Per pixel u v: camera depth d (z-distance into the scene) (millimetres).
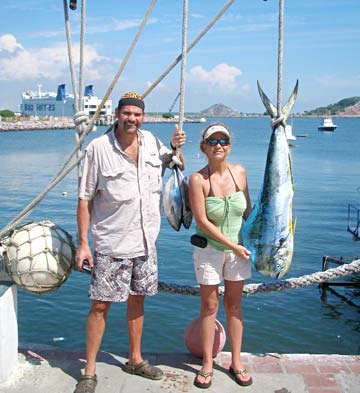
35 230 3471
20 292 10594
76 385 3312
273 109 3322
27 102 143500
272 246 3402
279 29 3213
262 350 8516
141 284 3348
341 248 15289
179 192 3535
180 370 3621
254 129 133875
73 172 35000
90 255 3287
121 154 3199
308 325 9562
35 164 40844
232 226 3393
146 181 3273
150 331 8898
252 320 9648
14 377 3463
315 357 3830
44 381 3420
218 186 3338
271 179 3340
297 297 10992
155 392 3307
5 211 20859
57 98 137500
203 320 3439
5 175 33531
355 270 3725
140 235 3279
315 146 66875
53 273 3436
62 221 18438
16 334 3576
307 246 15477
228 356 3855
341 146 67000
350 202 24094
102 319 3344
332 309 10438
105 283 3254
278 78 3270
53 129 113812
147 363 3537
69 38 3771
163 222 17406
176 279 11680
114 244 3232
